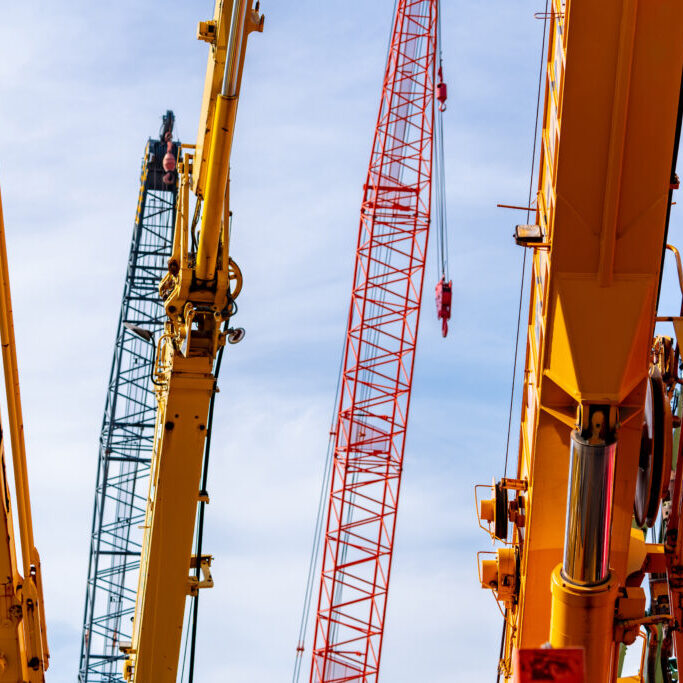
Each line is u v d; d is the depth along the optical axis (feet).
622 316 61.82
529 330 75.25
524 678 45.47
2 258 57.93
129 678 88.94
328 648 194.70
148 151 254.88
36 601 61.05
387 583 196.24
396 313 204.85
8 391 59.11
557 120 61.72
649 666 79.87
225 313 75.15
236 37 68.54
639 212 61.16
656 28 58.49
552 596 62.44
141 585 88.53
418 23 214.69
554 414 65.16
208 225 72.90
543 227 67.21
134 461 249.55
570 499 61.41
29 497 60.80
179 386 75.82
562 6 63.26
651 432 69.87
